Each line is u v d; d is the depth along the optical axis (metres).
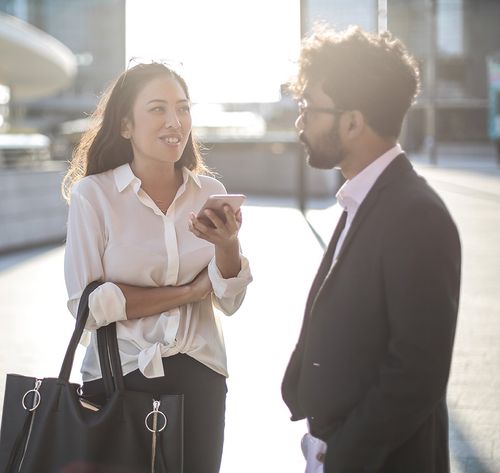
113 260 2.87
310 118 2.31
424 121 70.50
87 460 2.54
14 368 5.87
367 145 2.28
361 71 2.21
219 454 2.97
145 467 2.61
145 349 2.79
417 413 2.09
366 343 2.19
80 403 2.60
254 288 8.94
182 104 2.91
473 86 81.88
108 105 2.94
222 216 2.67
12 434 2.59
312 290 2.45
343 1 62.06
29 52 34.59
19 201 12.95
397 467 2.25
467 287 8.77
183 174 3.02
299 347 2.46
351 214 2.33
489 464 4.15
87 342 2.96
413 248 2.09
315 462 2.55
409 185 2.20
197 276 2.96
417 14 80.56
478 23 81.81
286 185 22.70
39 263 11.30
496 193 21.11
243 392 5.41
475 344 6.43
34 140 15.32
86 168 3.03
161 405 2.64
